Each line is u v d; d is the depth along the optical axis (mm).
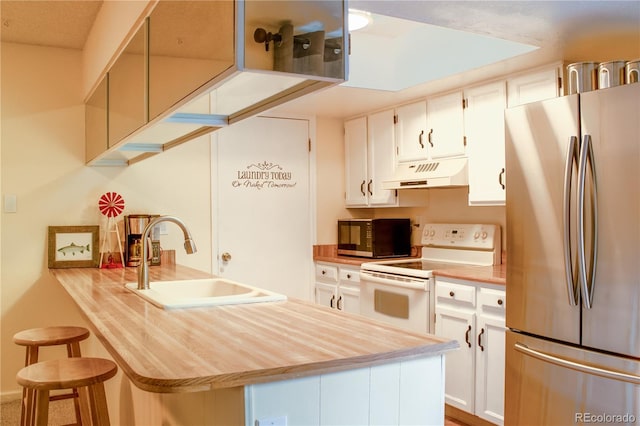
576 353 2318
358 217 4980
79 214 3723
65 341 2512
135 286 2672
